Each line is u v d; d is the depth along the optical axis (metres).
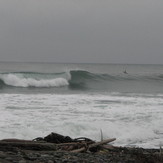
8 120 27.31
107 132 26.12
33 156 14.02
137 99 45.94
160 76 87.44
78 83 73.06
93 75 77.38
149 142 24.23
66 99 42.44
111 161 14.81
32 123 26.61
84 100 42.16
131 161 15.17
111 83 77.56
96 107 36.44
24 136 23.53
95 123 27.72
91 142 18.08
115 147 18.12
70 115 30.91
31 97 43.22
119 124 28.31
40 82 67.19
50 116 29.88
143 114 33.47
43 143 16.59
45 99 41.50
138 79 84.06
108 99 44.41
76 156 15.13
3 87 62.41
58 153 15.39
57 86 69.25
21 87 64.00
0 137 22.66
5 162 11.89
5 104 35.81
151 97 50.03
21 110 32.31
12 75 65.69
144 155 16.33
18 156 13.52
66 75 73.06
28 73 68.12
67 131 25.48
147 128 27.72
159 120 30.66
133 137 25.50
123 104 39.94
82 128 26.47
